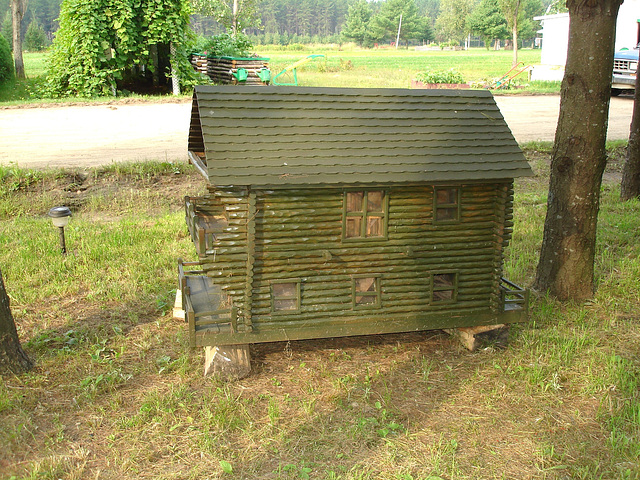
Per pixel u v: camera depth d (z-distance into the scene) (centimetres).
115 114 1716
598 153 641
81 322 611
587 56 622
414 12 12619
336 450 418
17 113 1694
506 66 4716
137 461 401
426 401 480
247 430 435
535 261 795
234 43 2403
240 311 484
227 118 466
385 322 515
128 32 1944
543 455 414
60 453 404
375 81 3106
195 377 509
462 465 404
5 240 825
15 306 643
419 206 500
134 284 696
